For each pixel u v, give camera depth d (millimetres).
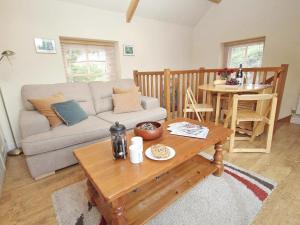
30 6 2375
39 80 2572
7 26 2244
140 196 1259
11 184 1662
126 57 3521
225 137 1482
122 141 1152
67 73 3029
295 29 2977
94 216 1257
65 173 1809
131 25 3467
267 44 3365
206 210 1257
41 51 2529
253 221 1161
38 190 1562
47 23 2539
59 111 1946
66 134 1748
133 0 3002
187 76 3033
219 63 4281
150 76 3307
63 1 2635
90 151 1297
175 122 1809
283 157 1942
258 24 3428
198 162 1670
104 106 2621
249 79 3807
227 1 3805
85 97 2502
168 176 1469
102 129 1947
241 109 2490
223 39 4039
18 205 1398
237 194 1394
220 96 2814
